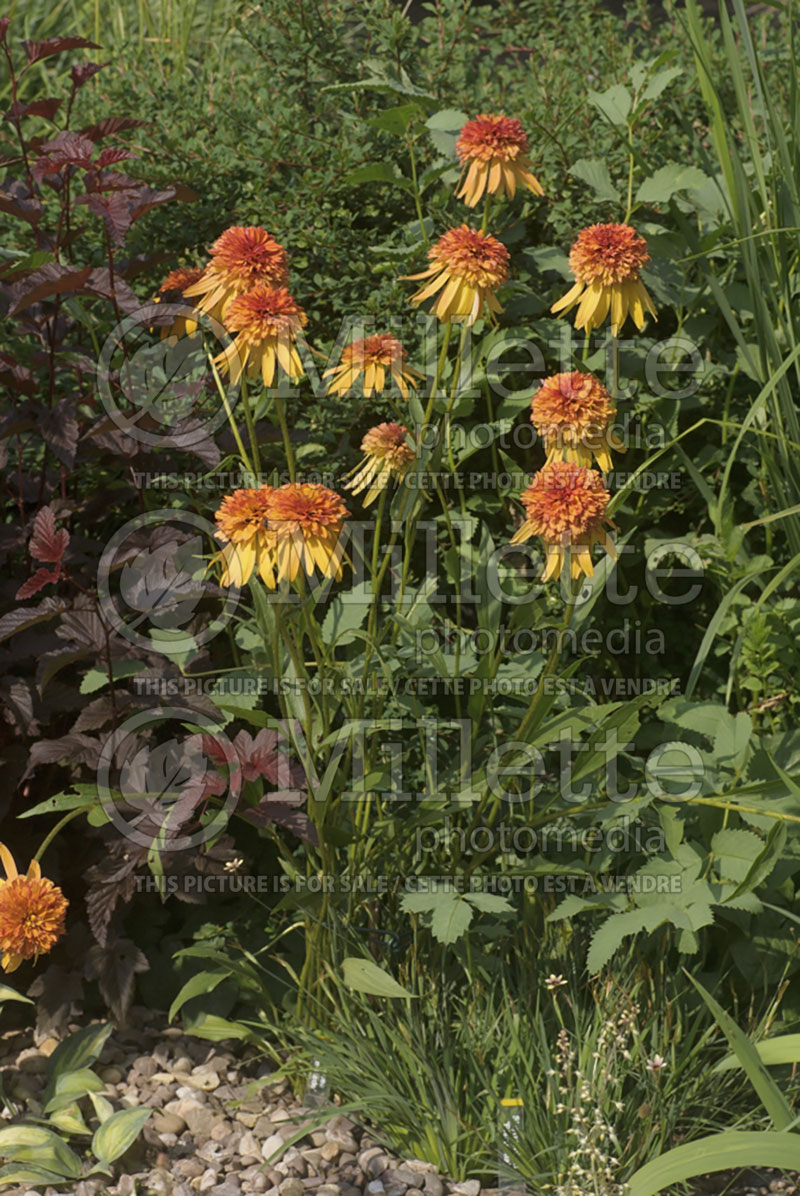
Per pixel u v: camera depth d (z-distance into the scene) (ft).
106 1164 6.50
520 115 8.97
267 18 9.56
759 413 8.73
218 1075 7.53
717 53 9.84
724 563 8.75
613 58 9.86
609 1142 6.36
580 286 6.74
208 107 9.95
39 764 7.80
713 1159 5.56
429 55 9.56
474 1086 6.88
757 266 8.13
